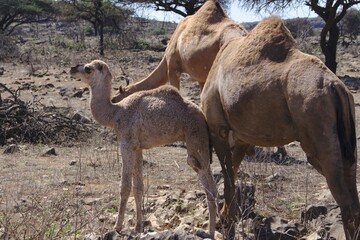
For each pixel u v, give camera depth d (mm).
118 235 6418
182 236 6102
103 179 9766
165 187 9367
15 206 7730
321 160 5953
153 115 6938
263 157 10961
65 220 7051
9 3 52656
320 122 5891
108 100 7258
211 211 6797
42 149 12047
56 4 52938
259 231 6812
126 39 45312
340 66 35844
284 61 6410
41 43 50719
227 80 6883
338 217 7324
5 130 12727
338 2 27250
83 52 40812
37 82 23859
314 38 49562
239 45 7039
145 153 11930
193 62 10086
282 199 8758
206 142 7020
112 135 13086
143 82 11055
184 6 38344
